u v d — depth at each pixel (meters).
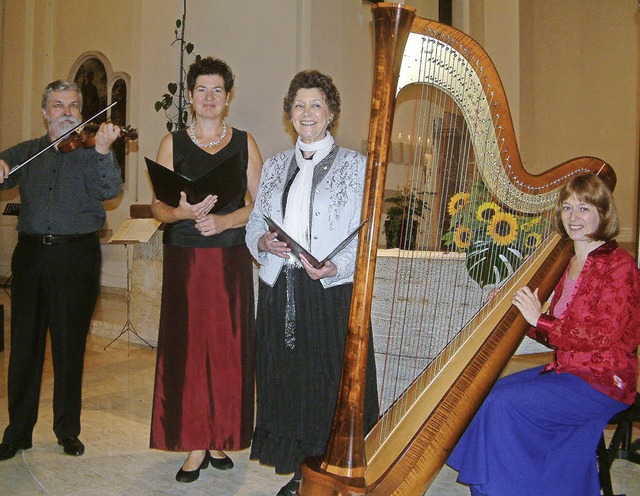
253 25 7.37
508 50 9.41
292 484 2.54
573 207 2.46
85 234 3.06
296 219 2.44
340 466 1.66
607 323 2.28
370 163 1.60
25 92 10.40
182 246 2.75
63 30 10.06
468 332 2.53
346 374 1.66
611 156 8.98
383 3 1.57
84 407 3.97
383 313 3.53
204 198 2.51
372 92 1.60
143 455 3.18
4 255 10.57
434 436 1.89
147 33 7.84
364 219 1.61
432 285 3.35
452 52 2.05
